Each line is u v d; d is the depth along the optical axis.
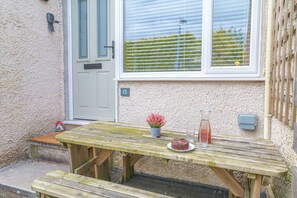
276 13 1.89
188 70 2.58
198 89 2.46
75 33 3.29
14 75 2.64
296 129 1.02
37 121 2.95
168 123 2.59
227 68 2.37
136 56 2.82
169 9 2.64
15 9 2.62
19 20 2.67
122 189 1.51
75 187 1.53
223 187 2.30
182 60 2.61
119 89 2.84
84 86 3.30
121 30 2.84
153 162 2.58
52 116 3.18
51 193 1.47
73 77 3.37
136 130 2.13
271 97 2.01
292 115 1.30
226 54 2.41
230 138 1.89
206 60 2.45
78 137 1.88
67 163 2.63
